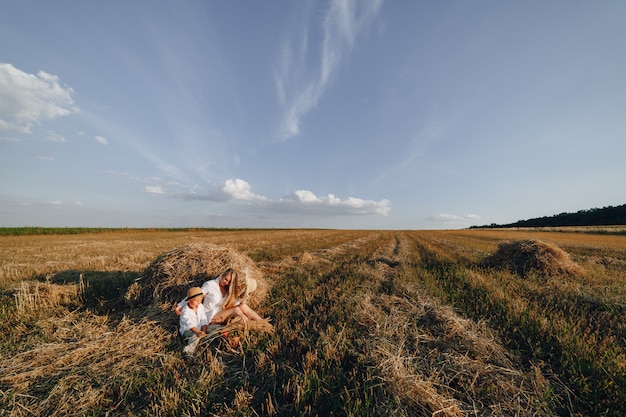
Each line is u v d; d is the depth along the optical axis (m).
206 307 4.61
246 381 3.24
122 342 4.17
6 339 4.28
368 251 15.84
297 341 4.15
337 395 2.93
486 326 4.59
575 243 20.41
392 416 2.61
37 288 5.71
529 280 7.71
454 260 11.68
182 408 2.81
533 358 3.68
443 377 3.24
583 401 2.87
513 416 2.71
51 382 3.30
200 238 25.20
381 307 5.61
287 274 8.91
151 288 5.56
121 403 2.98
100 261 10.16
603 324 4.66
